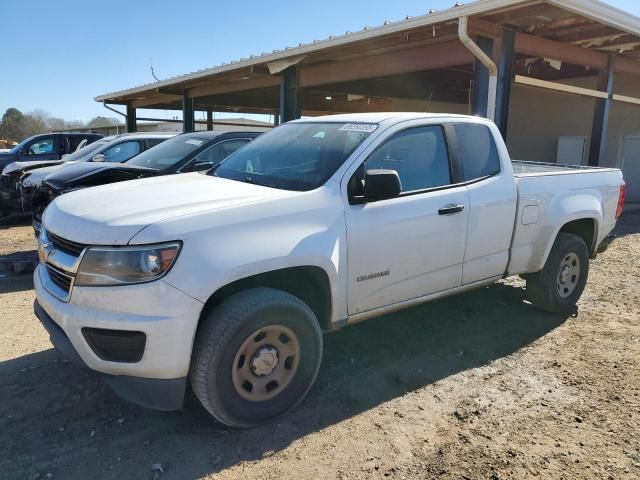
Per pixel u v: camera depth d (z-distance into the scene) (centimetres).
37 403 350
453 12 791
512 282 634
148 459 294
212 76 1445
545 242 491
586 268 539
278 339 325
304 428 327
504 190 451
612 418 340
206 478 280
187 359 291
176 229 290
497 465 292
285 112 1317
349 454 302
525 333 482
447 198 408
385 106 2439
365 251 360
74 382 378
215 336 296
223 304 307
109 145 974
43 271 347
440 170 418
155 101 2088
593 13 796
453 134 434
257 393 320
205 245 294
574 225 546
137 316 282
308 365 339
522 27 889
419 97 1977
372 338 465
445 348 447
